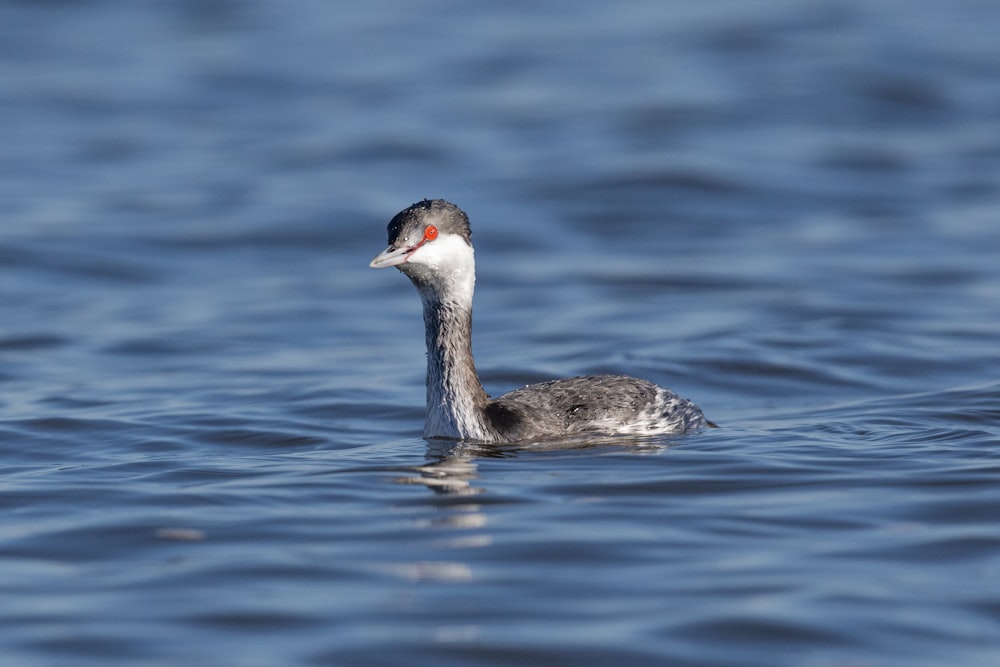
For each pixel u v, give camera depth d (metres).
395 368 17.92
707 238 26.59
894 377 16.66
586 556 9.30
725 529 9.88
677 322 20.31
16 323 21.14
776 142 33.06
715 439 13.16
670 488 11.07
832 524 9.96
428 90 38.16
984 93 37.03
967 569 8.95
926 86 37.44
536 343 19.31
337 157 32.47
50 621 8.30
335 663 7.68
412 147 33.06
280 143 33.91
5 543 9.83
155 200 29.20
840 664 7.62
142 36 45.00
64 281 24.06
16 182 30.64
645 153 31.95
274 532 9.97
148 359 18.66
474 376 13.41
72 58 42.38
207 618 8.30
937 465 11.67
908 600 8.44
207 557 9.43
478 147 33.00
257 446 13.48
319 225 27.48
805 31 43.28
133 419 14.76
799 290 22.23
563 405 13.41
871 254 24.72
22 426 14.41
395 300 22.75
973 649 7.76
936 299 21.33
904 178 30.27
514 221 27.73
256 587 8.81
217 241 26.48
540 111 35.78
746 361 17.53
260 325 20.92
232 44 43.72
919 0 47.97
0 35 45.06
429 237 13.11
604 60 40.59
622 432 13.34
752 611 8.27
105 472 12.16
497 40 43.34
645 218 27.92
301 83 39.31
